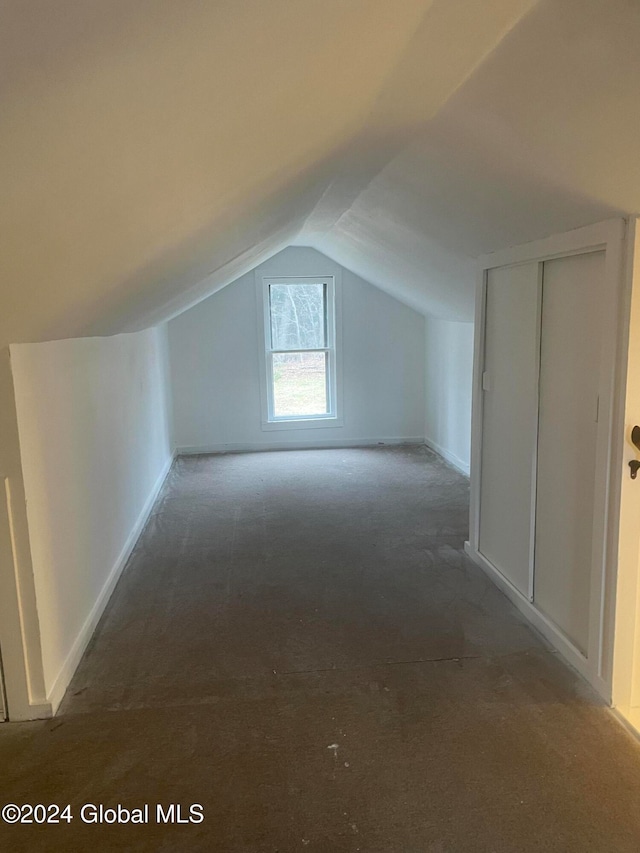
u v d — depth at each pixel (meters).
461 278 3.62
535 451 2.57
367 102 1.60
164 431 5.31
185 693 2.18
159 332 5.20
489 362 3.02
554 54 1.29
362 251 4.49
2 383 1.89
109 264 1.68
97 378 2.96
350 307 5.96
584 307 2.20
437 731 1.95
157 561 3.40
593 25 1.16
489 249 2.84
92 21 0.64
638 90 1.27
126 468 3.57
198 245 2.28
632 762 1.80
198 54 0.83
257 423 6.06
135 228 1.50
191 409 5.96
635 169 1.57
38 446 2.08
